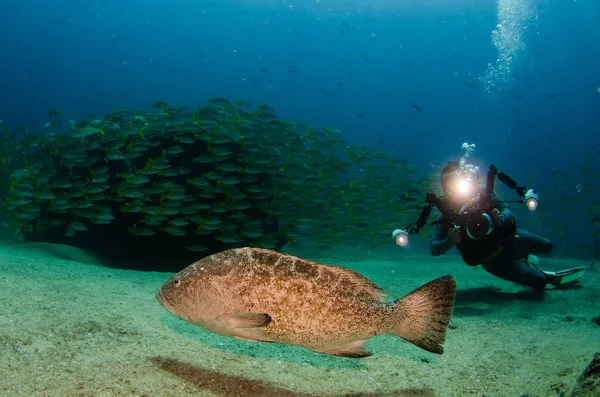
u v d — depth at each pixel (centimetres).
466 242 257
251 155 452
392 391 145
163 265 433
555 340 208
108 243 430
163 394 124
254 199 455
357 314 111
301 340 112
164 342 166
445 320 113
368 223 551
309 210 502
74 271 284
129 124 450
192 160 434
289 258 112
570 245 657
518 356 185
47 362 135
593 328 230
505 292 318
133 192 379
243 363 155
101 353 148
